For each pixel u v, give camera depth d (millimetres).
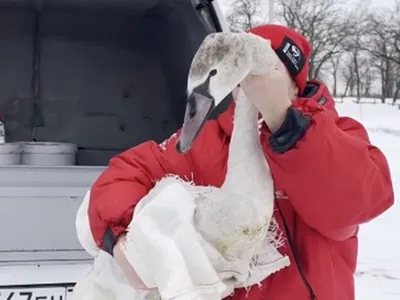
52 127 4457
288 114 1496
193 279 1551
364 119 27203
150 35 4484
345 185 1544
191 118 1428
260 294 1754
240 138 1610
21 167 2715
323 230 1653
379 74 38625
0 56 4398
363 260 6367
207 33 3760
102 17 4395
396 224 7980
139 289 1663
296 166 1528
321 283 1750
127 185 1829
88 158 4465
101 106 4488
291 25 31469
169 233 1581
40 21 4391
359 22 36125
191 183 1836
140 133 4496
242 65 1416
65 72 4473
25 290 2688
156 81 4508
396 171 12250
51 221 2740
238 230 1586
